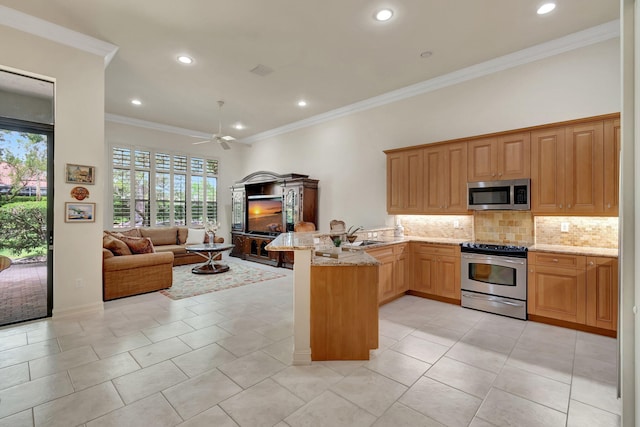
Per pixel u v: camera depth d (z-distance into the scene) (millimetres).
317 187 6578
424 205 4500
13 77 3363
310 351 2566
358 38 3619
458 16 3207
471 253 3908
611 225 3439
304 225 5414
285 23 3336
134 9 3105
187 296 4457
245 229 7820
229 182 8750
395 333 3160
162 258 4754
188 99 5605
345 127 6055
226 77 4668
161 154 7473
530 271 3477
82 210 3666
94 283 3762
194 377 2332
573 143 3355
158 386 2213
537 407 1990
